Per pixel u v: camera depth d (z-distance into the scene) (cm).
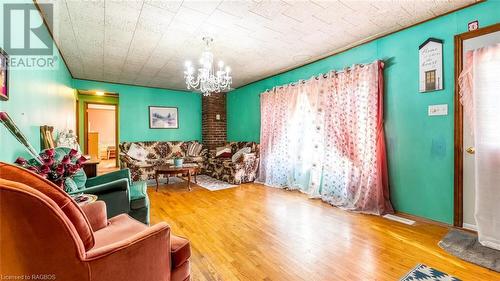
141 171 477
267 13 237
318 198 358
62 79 359
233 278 159
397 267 170
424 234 225
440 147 247
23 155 183
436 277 157
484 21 216
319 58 372
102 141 1002
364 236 223
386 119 293
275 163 445
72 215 87
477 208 205
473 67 212
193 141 629
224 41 306
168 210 302
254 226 249
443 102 244
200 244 209
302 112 399
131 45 316
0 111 136
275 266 174
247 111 563
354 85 308
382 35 291
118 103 552
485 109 203
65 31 269
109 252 90
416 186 267
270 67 421
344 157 321
